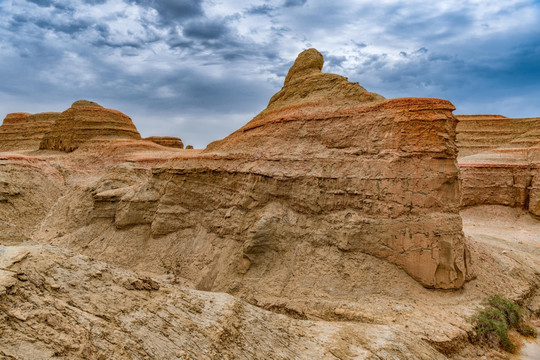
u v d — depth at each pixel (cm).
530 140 5409
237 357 1191
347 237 2059
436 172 1986
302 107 2673
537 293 2338
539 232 4069
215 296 1500
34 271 1088
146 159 5147
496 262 2458
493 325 1725
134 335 1061
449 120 2056
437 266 1911
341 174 2205
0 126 8706
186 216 2864
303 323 1602
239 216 2470
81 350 912
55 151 6450
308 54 3212
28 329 896
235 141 2922
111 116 6638
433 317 1716
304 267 2103
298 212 2306
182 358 1072
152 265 2666
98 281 1203
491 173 4906
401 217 1997
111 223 3234
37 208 3919
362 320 1705
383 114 2172
